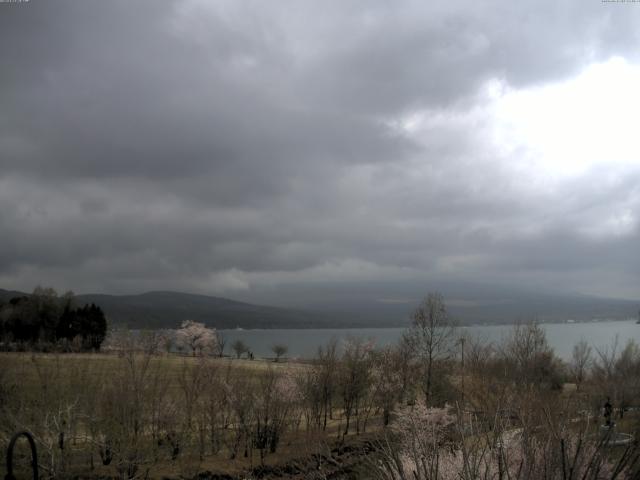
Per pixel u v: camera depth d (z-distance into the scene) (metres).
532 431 10.38
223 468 29.92
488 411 12.11
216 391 34.44
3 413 24.92
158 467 28.94
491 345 43.75
